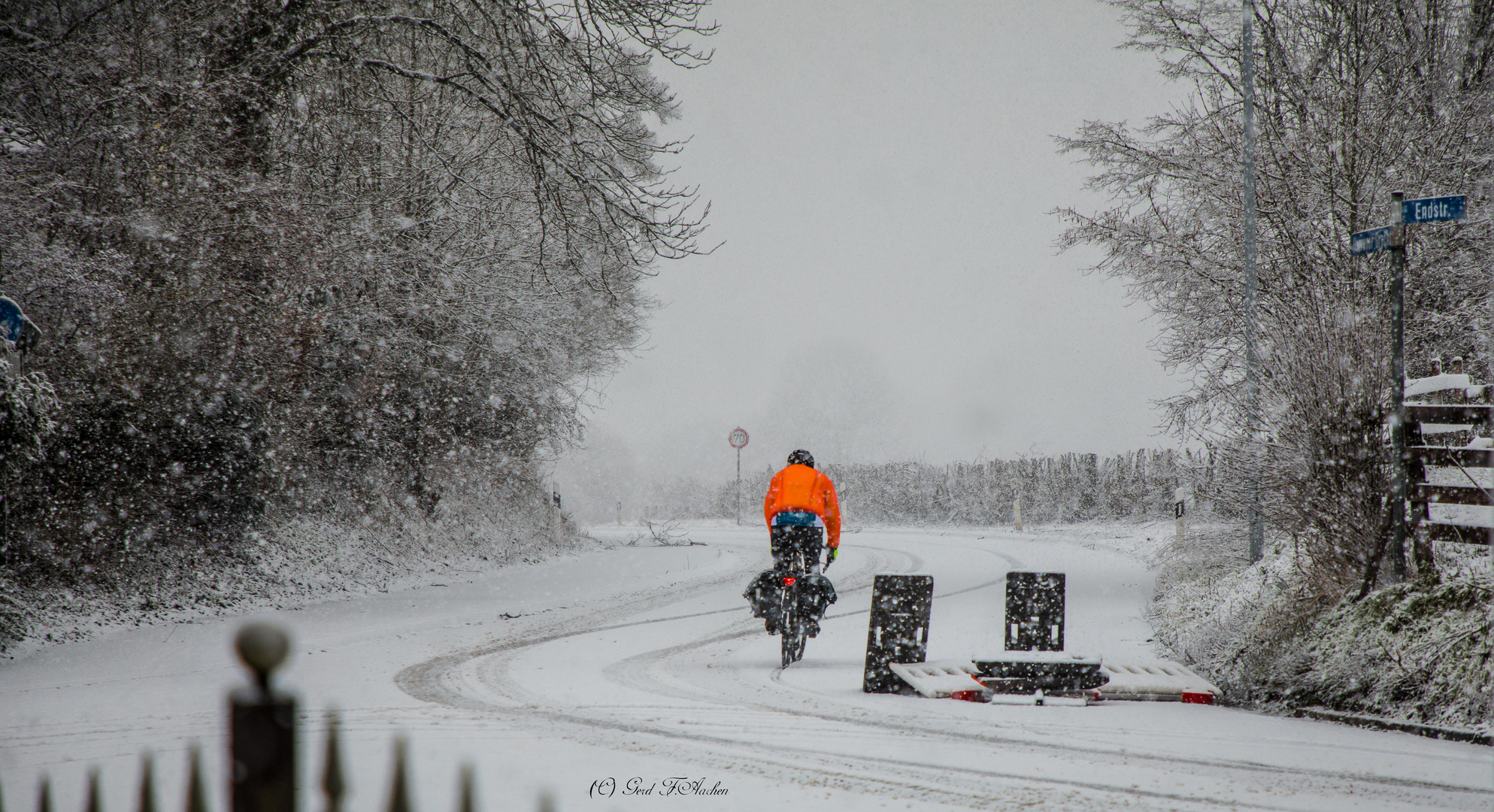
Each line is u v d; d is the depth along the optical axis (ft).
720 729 60.64
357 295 169.89
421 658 92.94
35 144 118.62
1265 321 142.00
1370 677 64.75
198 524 135.64
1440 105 143.95
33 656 94.84
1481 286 136.87
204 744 56.80
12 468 92.94
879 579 78.18
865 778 48.24
